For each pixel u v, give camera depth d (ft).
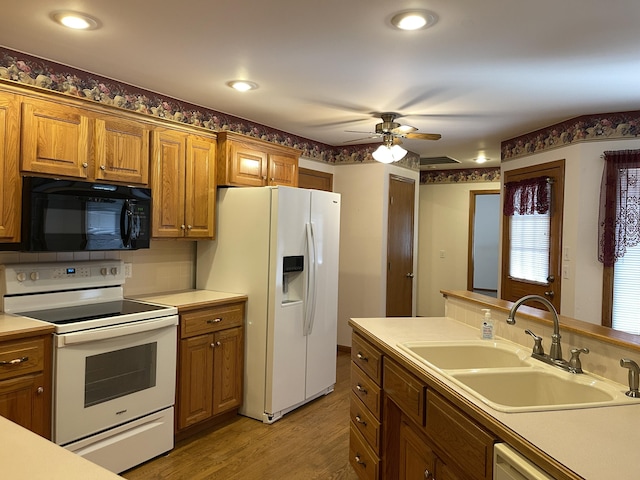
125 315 8.59
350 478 8.70
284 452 9.66
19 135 7.98
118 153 9.49
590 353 5.85
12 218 7.94
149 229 10.12
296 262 11.58
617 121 12.25
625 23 7.18
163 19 7.31
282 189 11.07
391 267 17.87
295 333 11.61
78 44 8.38
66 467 3.13
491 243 27.50
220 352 10.72
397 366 6.77
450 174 23.25
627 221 11.97
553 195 13.65
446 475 5.46
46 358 7.48
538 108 12.01
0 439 3.56
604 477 3.36
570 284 12.89
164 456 9.36
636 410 4.68
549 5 6.63
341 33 7.71
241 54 8.75
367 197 17.46
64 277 9.34
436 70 9.38
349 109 12.55
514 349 7.02
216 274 11.96
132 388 8.71
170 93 11.34
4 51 8.58
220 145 11.85
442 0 6.53
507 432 4.13
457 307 9.33
